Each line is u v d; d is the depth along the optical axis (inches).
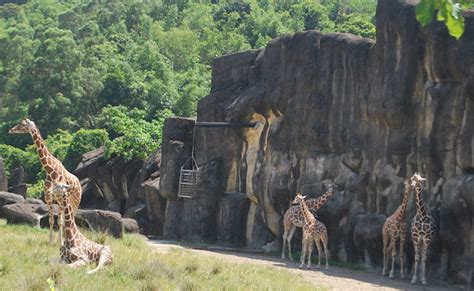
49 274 548.1
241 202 1203.2
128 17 3740.2
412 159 902.4
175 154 1323.8
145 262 667.4
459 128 844.6
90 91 2763.3
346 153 999.6
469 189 794.8
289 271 814.5
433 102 871.7
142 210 1461.6
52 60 2815.0
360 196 971.9
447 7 204.8
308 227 895.7
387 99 930.1
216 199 1244.5
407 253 880.9
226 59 1298.0
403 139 916.6
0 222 1018.7
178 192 1295.5
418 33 900.0
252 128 1202.6
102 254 635.5
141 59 2832.2
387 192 932.0
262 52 1230.3
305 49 1095.6
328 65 1054.4
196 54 3154.5
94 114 2748.5
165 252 874.1
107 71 2797.7
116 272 605.6
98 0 4205.2
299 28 3144.7
